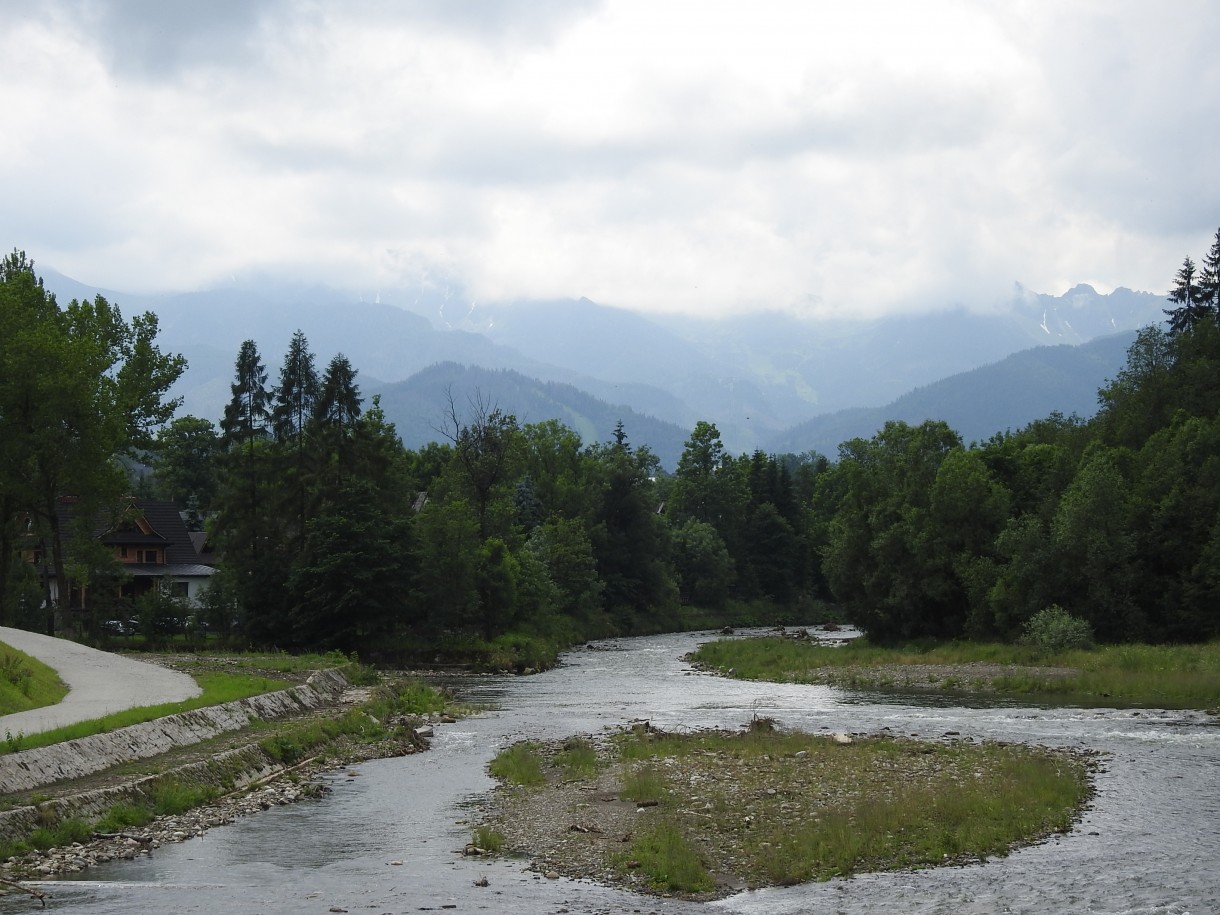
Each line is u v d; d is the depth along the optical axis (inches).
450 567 3102.9
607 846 893.2
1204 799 1039.6
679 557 5418.3
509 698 2112.5
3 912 711.7
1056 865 816.3
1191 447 2832.2
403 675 2662.4
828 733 1488.7
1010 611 2721.5
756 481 6294.3
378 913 720.3
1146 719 1632.6
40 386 2433.6
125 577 3105.3
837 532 3368.6
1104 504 2642.7
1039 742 1408.7
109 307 3051.2
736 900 749.3
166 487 5039.4
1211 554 2546.8
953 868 814.5
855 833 890.7
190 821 987.9
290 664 2156.7
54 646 1924.2
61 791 957.2
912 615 3034.0
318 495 3218.5
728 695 2128.4
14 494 2517.2
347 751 1395.2
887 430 4977.9
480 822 1001.5
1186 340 3929.6
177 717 1275.8
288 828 976.9
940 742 1401.3
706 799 1042.7
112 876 808.3
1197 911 709.3
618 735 1518.2
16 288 2694.4
